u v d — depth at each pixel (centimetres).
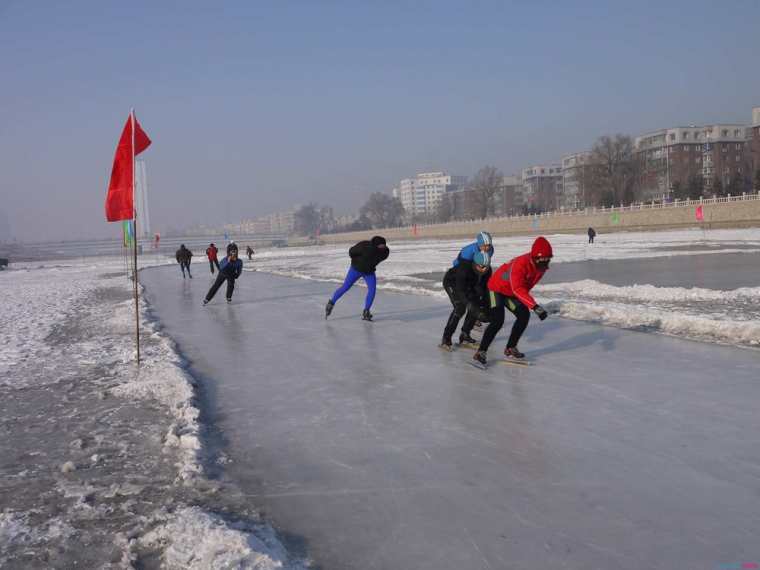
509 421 500
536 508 343
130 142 820
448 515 339
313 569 288
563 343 825
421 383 640
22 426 546
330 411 554
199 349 919
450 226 11069
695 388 573
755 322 820
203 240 18112
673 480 371
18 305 1862
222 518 344
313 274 2622
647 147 12188
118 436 505
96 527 340
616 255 2906
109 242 17438
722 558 284
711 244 3591
